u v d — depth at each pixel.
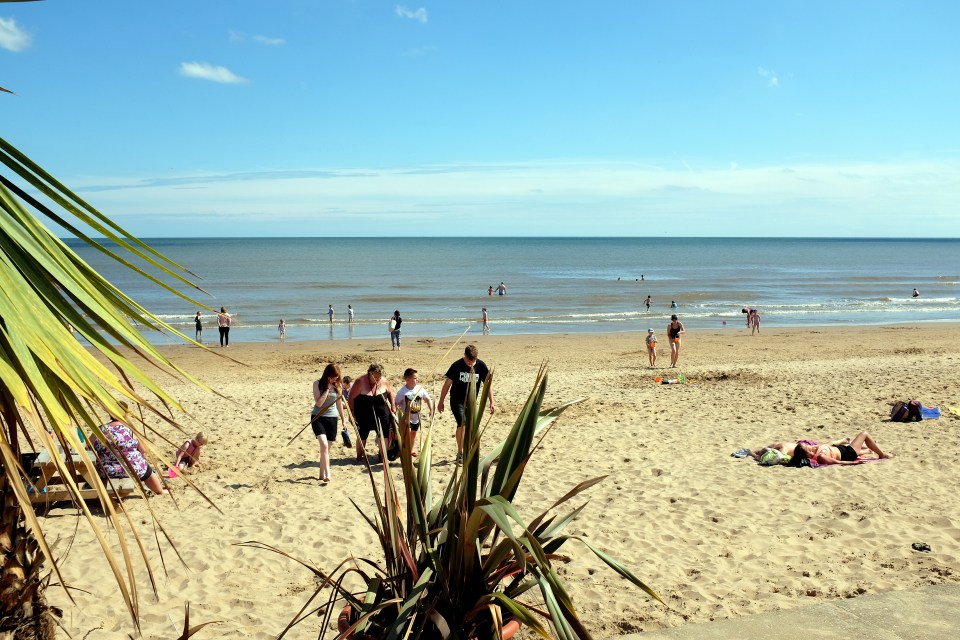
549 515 7.25
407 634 3.01
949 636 4.14
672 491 7.99
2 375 1.58
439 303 54.50
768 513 7.14
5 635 2.11
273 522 7.22
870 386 15.38
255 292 63.38
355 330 38.84
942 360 20.83
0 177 1.90
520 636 4.37
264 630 4.89
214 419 12.91
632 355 26.19
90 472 1.74
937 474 8.33
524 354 26.81
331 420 9.00
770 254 176.75
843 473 8.52
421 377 19.81
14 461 1.73
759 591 5.26
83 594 5.47
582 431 11.47
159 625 4.99
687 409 13.27
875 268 112.56
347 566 6.11
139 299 55.28
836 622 4.38
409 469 3.41
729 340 31.75
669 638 4.29
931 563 5.66
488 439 11.02
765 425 11.63
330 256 152.75
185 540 6.66
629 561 5.96
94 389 1.80
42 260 1.85
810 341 30.88
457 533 3.25
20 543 2.15
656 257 154.38
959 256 167.38
